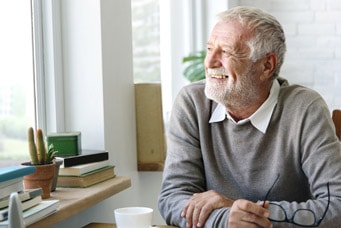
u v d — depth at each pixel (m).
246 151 1.70
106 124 2.01
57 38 1.99
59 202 1.54
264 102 1.69
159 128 2.23
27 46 1.91
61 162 1.71
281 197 1.70
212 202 1.55
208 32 3.49
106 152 1.90
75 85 2.01
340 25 3.46
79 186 1.76
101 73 1.98
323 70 3.50
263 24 1.65
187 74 3.27
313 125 1.64
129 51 2.20
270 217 1.50
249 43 1.63
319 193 1.59
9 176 1.29
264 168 1.69
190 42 3.46
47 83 1.98
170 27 3.41
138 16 3.05
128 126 2.18
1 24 1.78
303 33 3.51
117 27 2.11
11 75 1.83
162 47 3.38
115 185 1.83
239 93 1.65
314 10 3.48
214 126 1.75
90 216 1.95
